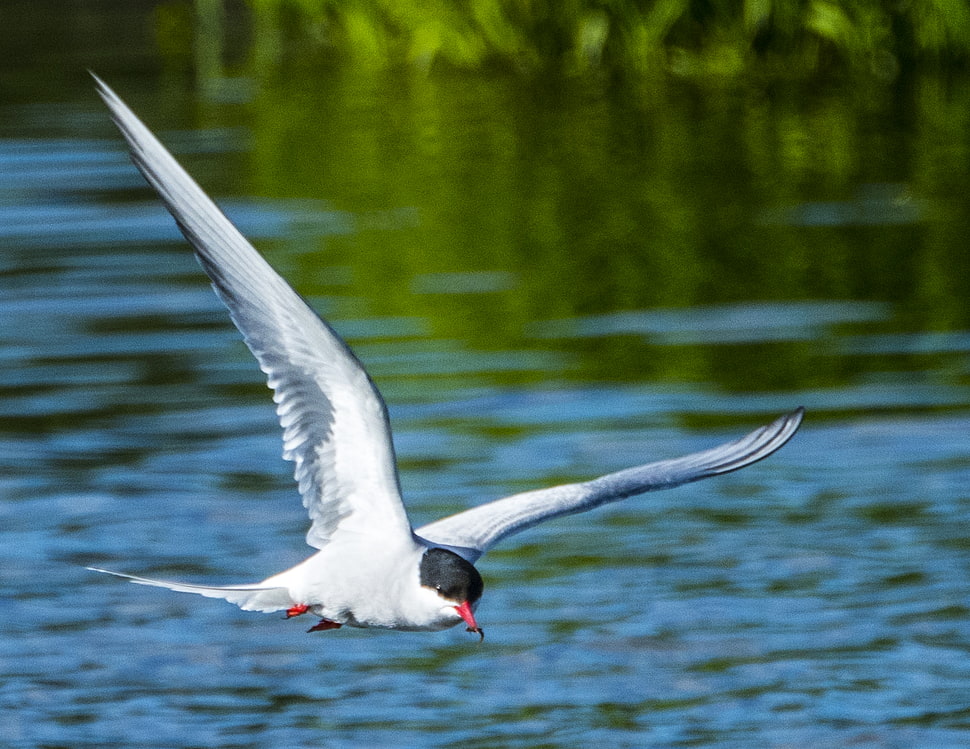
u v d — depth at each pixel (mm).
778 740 9102
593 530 11961
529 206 20156
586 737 9148
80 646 10258
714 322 15742
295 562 11203
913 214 19453
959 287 16562
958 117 25109
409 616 5895
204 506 12164
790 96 27125
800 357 14781
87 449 13141
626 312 16047
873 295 16406
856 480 12477
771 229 19000
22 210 20234
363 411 5867
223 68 31188
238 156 22891
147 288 17094
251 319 5691
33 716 9430
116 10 39062
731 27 28781
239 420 13742
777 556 11320
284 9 34906
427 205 20188
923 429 13242
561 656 10102
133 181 21766
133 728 9312
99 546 11500
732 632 10312
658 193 20766
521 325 15664
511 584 11078
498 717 9414
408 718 9430
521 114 26156
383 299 16406
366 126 25328
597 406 13711
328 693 9758
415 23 30688
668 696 9609
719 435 13008
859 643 10125
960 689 9609
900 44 28672
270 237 18688
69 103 27094
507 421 13398
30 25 37031
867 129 24516
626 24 29156
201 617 10680
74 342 15461
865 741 9039
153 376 14656
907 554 11242
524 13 29766
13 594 10859
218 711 9531
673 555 11422
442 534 6199
